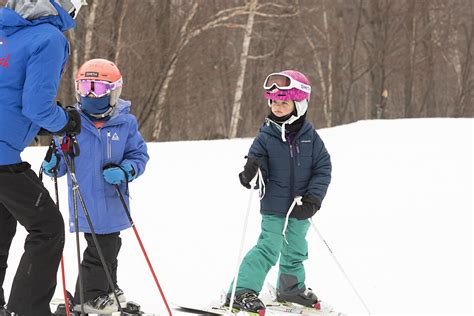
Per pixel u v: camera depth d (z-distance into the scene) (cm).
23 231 1012
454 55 5588
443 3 5169
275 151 739
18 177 559
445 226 1051
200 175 1424
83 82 666
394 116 5962
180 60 3816
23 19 555
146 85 3744
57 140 656
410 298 779
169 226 1077
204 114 4647
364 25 5053
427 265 888
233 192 1298
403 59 5078
